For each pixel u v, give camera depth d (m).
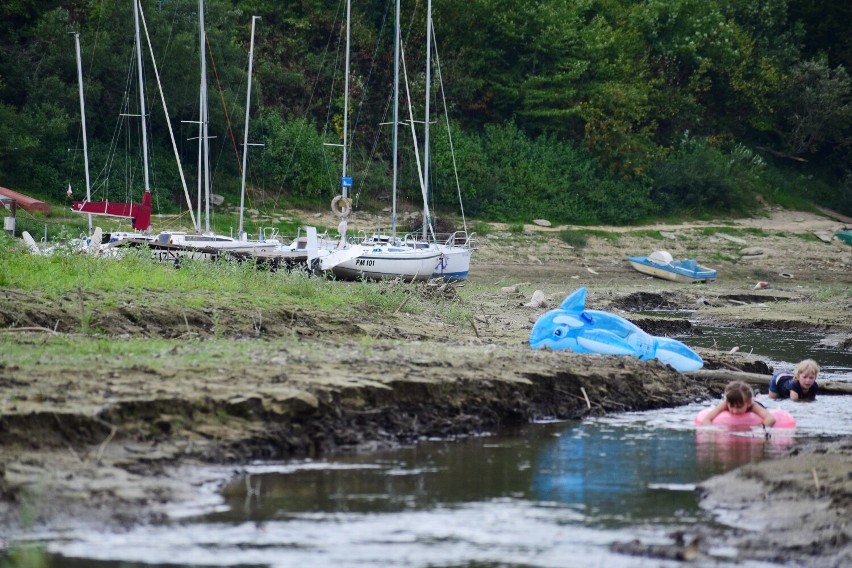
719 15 164.12
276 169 116.25
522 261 113.12
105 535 18.73
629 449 26.41
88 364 26.75
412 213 120.06
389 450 25.61
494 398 29.45
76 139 106.25
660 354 37.44
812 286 111.44
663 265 108.50
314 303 45.69
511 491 22.20
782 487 21.48
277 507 20.66
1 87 103.19
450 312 51.03
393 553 18.25
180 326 37.22
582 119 144.50
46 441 21.52
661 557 18.05
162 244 69.81
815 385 35.91
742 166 158.88
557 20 141.12
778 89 168.38
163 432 23.19
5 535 18.47
